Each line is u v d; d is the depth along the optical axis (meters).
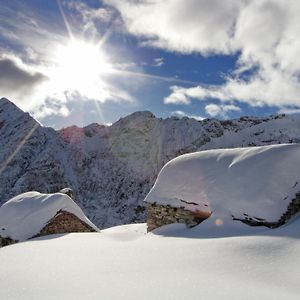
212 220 12.98
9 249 11.43
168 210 15.34
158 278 6.92
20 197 19.78
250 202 12.59
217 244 9.57
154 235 14.02
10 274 7.76
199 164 16.14
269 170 13.29
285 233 9.77
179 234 13.01
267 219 11.75
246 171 13.91
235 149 16.00
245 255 8.44
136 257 9.10
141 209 64.88
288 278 6.90
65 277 7.29
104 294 5.85
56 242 12.61
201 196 14.38
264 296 5.73
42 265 8.59
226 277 7.00
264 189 12.73
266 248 8.72
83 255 9.74
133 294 5.82
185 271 7.47
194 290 6.04
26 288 6.53
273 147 14.23
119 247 10.75
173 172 16.70
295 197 12.37
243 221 12.28
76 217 18.22
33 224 17.41
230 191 13.57
